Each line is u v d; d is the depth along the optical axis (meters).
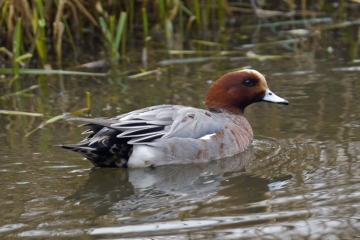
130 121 10.73
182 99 14.48
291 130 12.42
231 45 19.36
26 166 10.76
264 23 21.64
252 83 12.58
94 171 10.63
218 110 12.68
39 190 9.68
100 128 11.05
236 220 8.38
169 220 8.43
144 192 9.63
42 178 10.20
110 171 10.72
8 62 18.08
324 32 20.30
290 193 9.28
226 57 18.14
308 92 14.73
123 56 18.61
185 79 16.22
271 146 11.65
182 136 11.06
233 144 11.52
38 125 13.09
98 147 10.55
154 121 10.98
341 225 8.13
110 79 16.58
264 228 8.11
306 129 12.40
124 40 18.58
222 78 12.71
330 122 12.70
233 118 12.39
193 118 11.36
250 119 13.33
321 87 15.03
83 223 8.38
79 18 19.64
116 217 8.57
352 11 22.28
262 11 22.31
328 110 13.43
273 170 10.41
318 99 14.20
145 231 8.09
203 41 19.69
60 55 18.12
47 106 14.45
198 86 15.52
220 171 10.61
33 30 17.48
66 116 13.48
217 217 8.50
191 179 10.23
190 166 10.95
